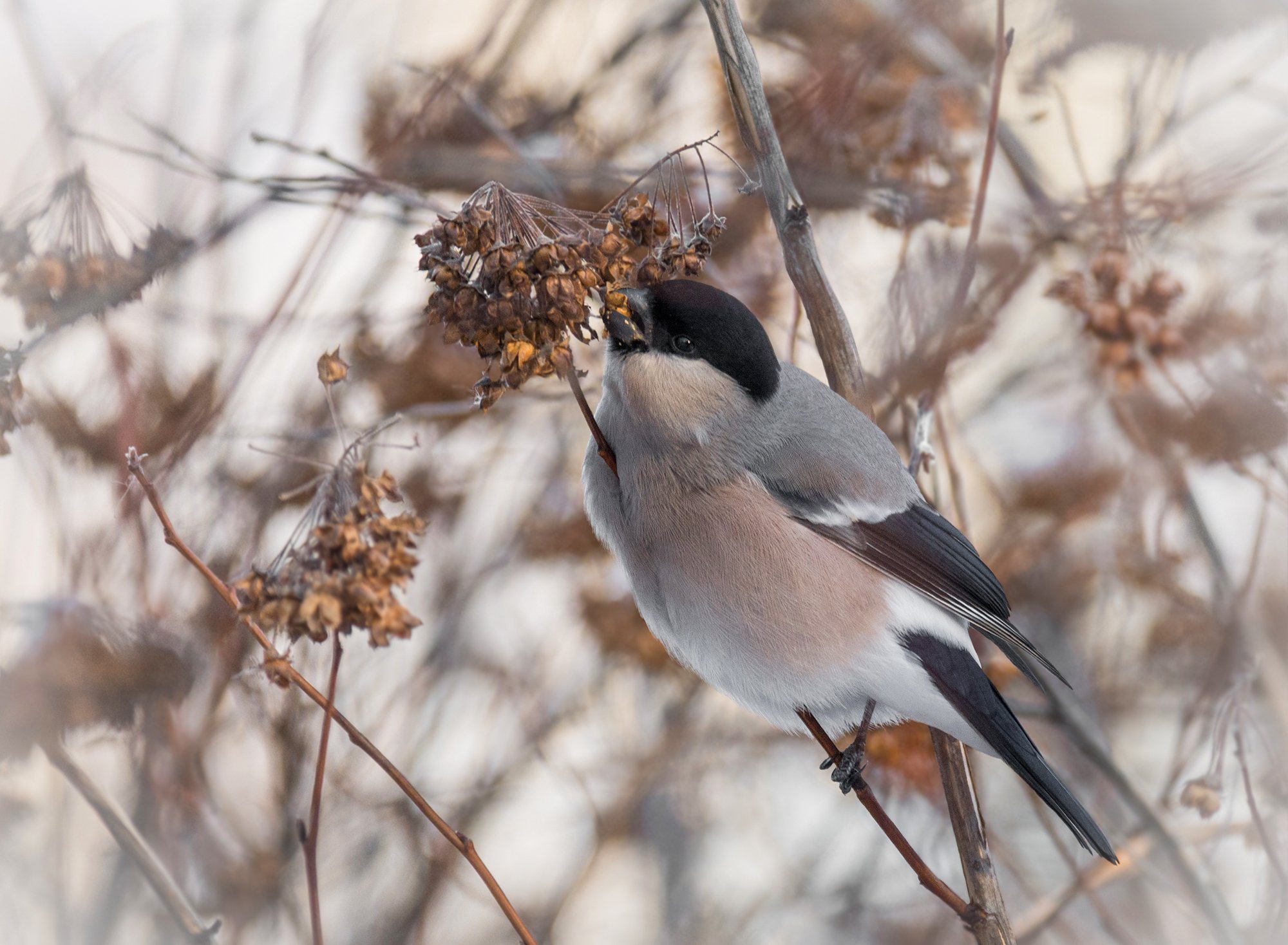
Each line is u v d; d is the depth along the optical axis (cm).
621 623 453
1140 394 448
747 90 437
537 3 452
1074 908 452
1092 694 454
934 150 448
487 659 454
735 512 439
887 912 454
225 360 446
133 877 444
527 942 430
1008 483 455
